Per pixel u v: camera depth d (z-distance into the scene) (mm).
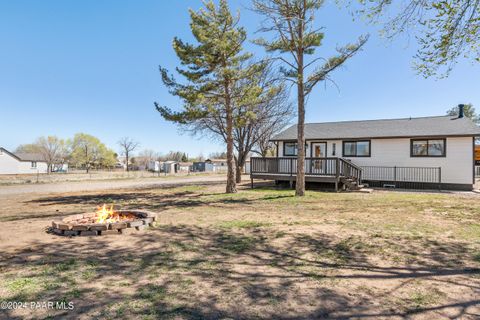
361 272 3836
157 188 18734
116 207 10023
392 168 17234
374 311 2775
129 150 64688
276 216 7914
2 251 4652
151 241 5305
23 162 49938
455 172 15625
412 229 6262
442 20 5074
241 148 22125
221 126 20094
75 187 20609
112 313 2676
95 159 64562
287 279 3584
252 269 3936
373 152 17781
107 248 4844
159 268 3924
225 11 13008
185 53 13039
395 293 3188
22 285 3295
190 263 4145
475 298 3062
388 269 3949
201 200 11641
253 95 13305
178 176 36875
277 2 11578
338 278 3623
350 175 15820
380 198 11648
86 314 2656
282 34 11977
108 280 3480
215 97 13984
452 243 5184
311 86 12375
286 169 17438
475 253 4621
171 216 7957
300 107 12227
